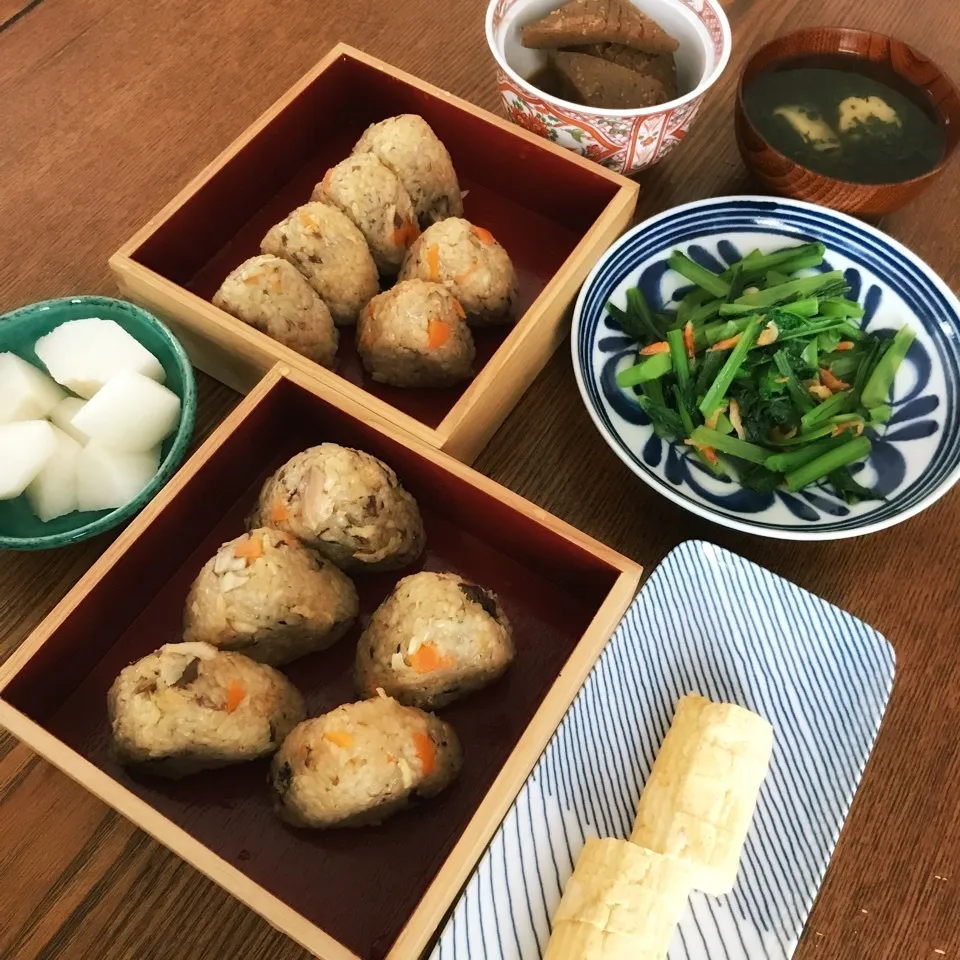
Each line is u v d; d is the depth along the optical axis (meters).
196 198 0.49
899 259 0.48
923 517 0.46
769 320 0.48
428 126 0.51
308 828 0.39
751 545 0.46
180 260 0.50
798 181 0.49
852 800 0.39
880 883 0.39
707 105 0.57
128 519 0.42
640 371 0.47
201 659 0.38
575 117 0.49
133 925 0.38
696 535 0.46
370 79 0.53
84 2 0.60
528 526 0.41
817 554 0.45
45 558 0.45
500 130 0.51
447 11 0.61
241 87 0.57
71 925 0.38
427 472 0.43
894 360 0.47
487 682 0.42
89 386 0.45
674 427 0.47
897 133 0.51
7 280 0.51
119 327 0.45
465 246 0.47
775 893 0.38
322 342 0.47
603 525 0.46
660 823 0.38
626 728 0.41
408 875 0.39
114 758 0.40
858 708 0.41
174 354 0.44
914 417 0.47
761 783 0.39
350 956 0.32
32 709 0.40
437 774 0.38
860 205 0.49
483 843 0.35
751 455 0.46
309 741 0.37
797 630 0.42
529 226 0.54
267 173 0.53
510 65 0.53
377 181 0.49
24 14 0.59
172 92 0.57
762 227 0.50
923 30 0.59
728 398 0.48
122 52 0.58
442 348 0.46
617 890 0.36
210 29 0.60
